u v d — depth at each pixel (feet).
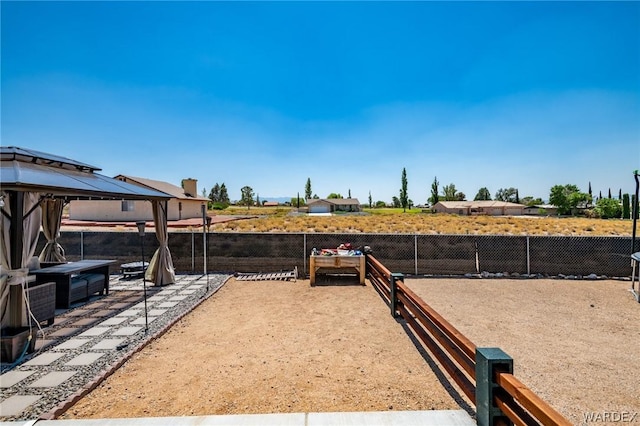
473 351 8.99
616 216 120.98
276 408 10.07
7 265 13.66
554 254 30.45
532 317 19.39
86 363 13.01
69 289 20.12
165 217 27.30
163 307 20.79
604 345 15.30
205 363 13.24
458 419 9.33
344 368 12.80
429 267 31.14
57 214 27.30
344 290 25.79
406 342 15.48
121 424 9.08
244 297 23.77
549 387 11.55
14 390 11.05
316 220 93.91
